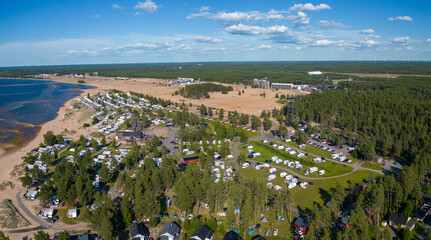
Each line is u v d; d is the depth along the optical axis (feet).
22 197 441.68
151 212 379.76
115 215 368.68
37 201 433.48
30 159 562.25
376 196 363.56
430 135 654.94
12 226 368.89
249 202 376.68
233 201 409.08
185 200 391.45
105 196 402.72
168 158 559.79
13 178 506.89
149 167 502.79
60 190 408.05
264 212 412.36
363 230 317.01
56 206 417.90
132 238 345.92
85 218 369.09
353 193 448.24
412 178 426.92
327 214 351.67
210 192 398.01
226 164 580.30
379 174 531.09
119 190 466.29
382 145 621.72
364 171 545.44
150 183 436.76
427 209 397.39
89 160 524.11
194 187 422.82
